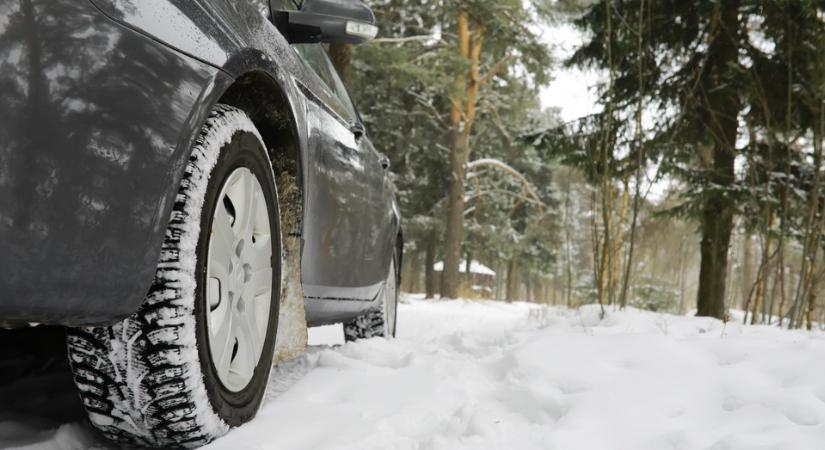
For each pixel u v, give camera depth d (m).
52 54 1.25
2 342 2.19
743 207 10.52
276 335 2.14
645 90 9.95
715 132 10.57
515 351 2.70
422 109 25.52
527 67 22.09
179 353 1.54
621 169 9.77
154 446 1.67
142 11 1.47
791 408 1.92
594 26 10.30
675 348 2.62
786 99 9.88
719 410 2.03
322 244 2.65
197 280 1.61
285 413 2.00
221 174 1.76
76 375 1.53
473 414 2.08
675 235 16.98
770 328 4.50
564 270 29.66
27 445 1.59
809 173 10.20
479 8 19.36
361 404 2.16
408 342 3.97
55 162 1.25
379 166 3.72
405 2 20.73
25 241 1.22
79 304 1.34
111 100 1.34
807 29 9.22
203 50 1.63
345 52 10.06
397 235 4.56
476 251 30.33
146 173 1.42
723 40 10.35
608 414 1.97
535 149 10.90
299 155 2.29
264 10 2.51
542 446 1.80
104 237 1.35
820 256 9.10
